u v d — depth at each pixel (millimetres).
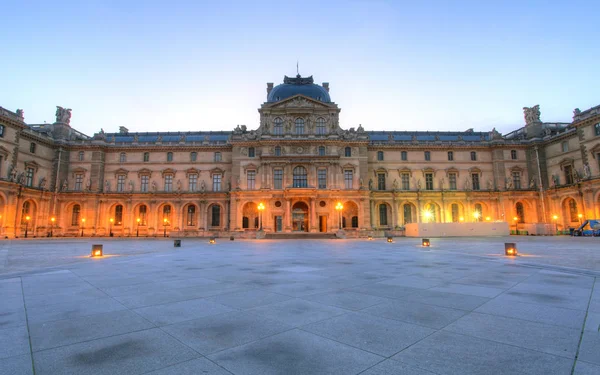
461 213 85250
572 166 76188
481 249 34500
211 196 83938
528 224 78938
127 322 8984
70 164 84125
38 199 76938
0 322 8961
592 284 13859
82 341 7586
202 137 93250
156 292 12703
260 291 12789
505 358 6531
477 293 12242
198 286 13859
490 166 87375
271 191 77938
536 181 84688
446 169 86562
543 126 90250
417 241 54531
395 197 84500
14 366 6262
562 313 9547
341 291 12719
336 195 78188
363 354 6812
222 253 31000
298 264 21500
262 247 40312
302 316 9438
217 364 6391
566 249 32750
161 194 83688
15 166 70438
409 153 87062
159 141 87000
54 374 5949
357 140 81312
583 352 6766
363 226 77938
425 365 6273
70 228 81750
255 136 82312
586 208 70875
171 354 6867
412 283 14320
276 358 6652
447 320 8984
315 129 82562
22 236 73188
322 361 6496
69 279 15773
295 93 87000
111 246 42969
